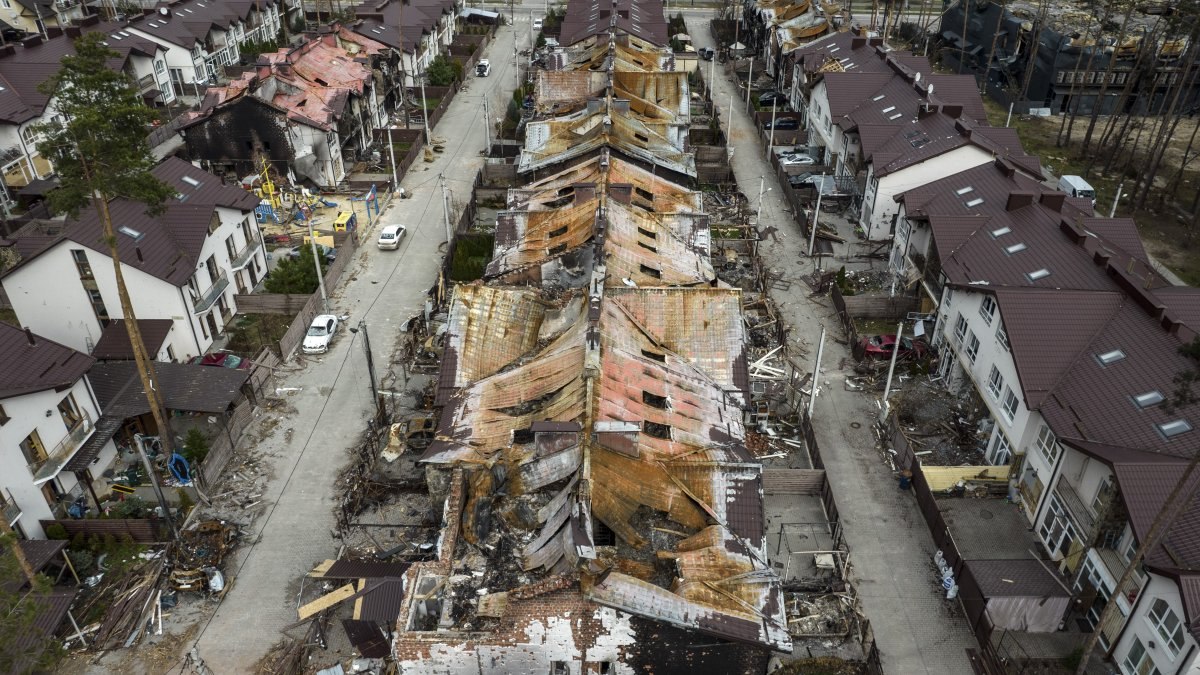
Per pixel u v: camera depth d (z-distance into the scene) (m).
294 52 81.00
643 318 41.16
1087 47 92.31
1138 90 86.12
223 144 73.31
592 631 26.77
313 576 34.78
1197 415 33.66
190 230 52.38
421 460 33.59
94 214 49.53
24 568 30.47
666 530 30.23
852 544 39.72
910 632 35.31
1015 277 45.94
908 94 72.44
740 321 41.22
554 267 46.19
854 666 33.59
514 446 33.41
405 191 76.12
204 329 53.09
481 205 73.06
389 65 92.06
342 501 41.97
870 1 140.50
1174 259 64.81
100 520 38.34
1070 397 37.84
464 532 30.31
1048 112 95.00
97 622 35.47
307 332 54.53
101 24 90.75
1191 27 71.31
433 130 90.62
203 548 38.62
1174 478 31.17
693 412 36.03
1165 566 29.00
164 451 43.56
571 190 57.22
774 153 81.56
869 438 46.62
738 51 114.31
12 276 48.06
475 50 115.38
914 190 59.12
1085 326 40.41
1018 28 99.25
